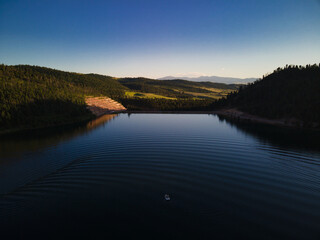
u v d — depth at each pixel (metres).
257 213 23.52
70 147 59.03
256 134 76.31
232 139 67.38
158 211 23.73
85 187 30.80
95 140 68.44
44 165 42.44
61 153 52.41
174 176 35.56
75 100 170.25
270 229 20.48
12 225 20.86
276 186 31.27
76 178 34.62
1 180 33.91
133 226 20.73
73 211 23.67
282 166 40.69
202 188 30.44
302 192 29.16
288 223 21.56
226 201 26.42
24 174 37.00
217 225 21.08
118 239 18.72
